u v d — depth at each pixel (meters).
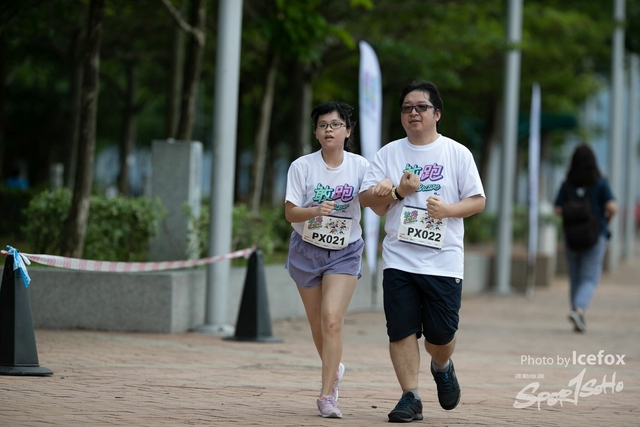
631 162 89.38
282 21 34.03
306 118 45.84
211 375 19.50
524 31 56.34
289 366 21.44
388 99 58.25
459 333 31.12
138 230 29.27
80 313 26.27
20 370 17.98
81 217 27.92
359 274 15.91
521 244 68.44
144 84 64.88
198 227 29.98
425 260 14.86
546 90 63.84
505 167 49.94
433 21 47.06
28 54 57.16
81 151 28.00
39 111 77.94
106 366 19.97
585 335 31.45
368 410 16.28
